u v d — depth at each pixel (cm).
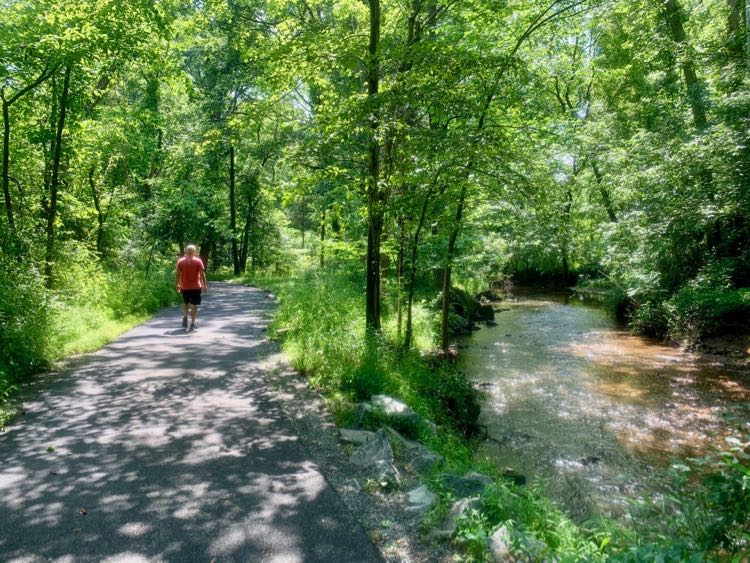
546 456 718
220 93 2633
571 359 1300
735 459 303
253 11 1806
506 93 955
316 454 489
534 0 1121
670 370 1180
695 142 1362
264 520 358
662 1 1606
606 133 1950
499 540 324
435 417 742
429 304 1727
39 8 1126
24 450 469
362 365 748
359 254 1577
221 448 488
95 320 1089
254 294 2061
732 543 286
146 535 334
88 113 1491
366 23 1280
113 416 569
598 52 2525
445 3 1115
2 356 698
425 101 859
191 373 768
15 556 307
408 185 999
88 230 1933
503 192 957
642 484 630
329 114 911
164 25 1246
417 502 398
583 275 3234
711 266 1455
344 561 313
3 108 1146
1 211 1281
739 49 1459
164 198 2870
